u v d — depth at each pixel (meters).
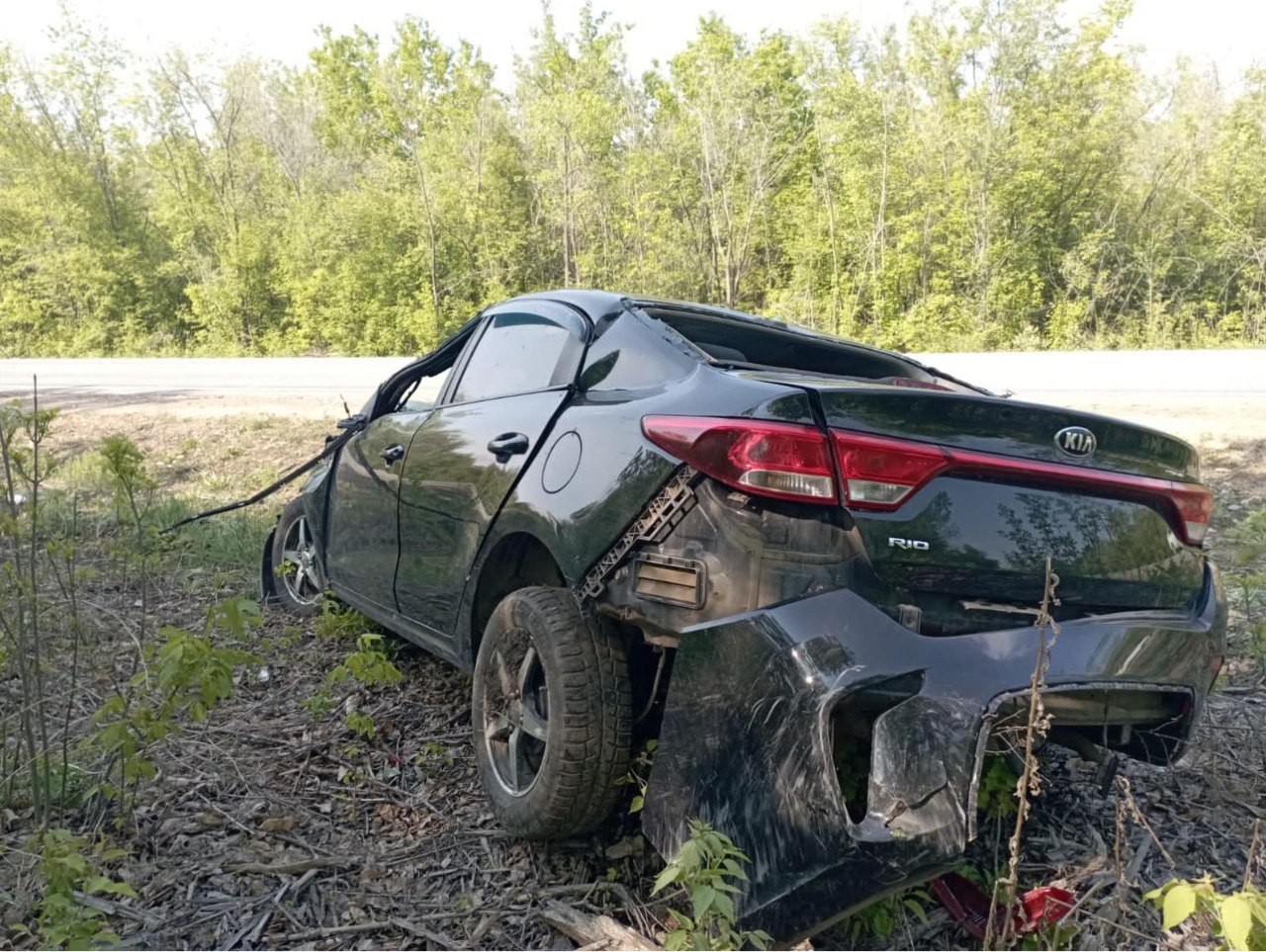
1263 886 2.63
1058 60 32.91
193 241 41.59
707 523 2.29
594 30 41.59
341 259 39.91
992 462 2.24
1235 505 7.15
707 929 2.04
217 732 3.61
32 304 41.12
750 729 2.08
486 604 3.25
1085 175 33.84
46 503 6.89
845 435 2.14
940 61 33.47
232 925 2.46
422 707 3.86
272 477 8.91
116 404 13.29
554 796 2.56
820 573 2.14
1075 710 2.23
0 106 39.75
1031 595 2.28
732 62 37.00
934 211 33.62
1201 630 2.46
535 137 38.06
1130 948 2.36
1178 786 3.25
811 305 34.91
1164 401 10.84
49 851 2.19
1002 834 2.74
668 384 2.67
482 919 2.51
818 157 38.31
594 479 2.64
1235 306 33.72
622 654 2.63
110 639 4.34
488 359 3.75
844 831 1.90
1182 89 35.75
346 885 2.66
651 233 37.72
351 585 4.38
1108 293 33.19
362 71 55.06
